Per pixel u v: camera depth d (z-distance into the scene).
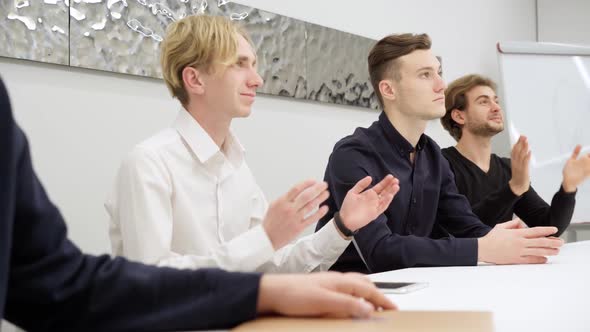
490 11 4.14
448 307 0.73
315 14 2.93
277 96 2.70
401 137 1.80
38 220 0.51
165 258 1.15
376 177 1.76
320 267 1.37
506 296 0.81
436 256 1.39
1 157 0.45
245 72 1.33
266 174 2.64
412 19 3.52
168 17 2.28
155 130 2.27
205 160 1.29
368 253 1.50
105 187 2.12
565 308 0.71
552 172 3.58
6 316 0.52
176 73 1.33
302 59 2.79
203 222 1.29
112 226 1.30
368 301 0.58
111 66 2.12
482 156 2.79
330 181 1.78
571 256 1.50
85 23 2.05
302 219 1.00
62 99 2.01
